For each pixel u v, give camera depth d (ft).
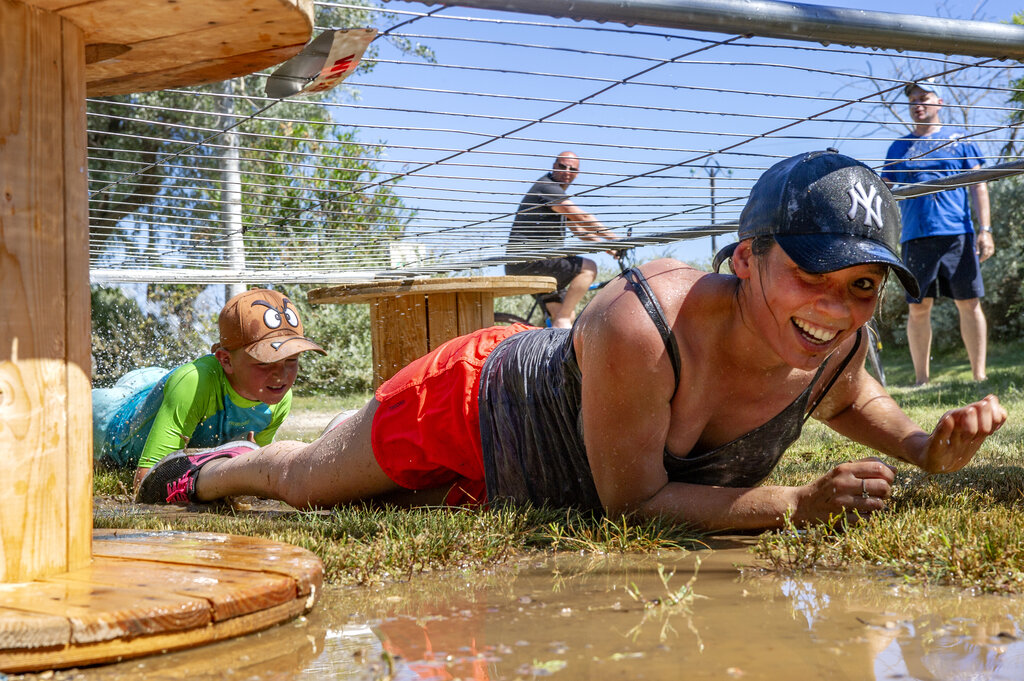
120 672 5.00
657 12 7.88
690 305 8.56
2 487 5.98
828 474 8.41
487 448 10.59
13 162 6.14
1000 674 4.47
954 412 8.84
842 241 7.45
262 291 15.53
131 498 14.44
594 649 5.07
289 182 24.79
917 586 6.57
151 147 38.96
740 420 9.07
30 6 6.26
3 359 6.04
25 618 5.05
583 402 8.92
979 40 9.20
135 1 6.26
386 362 18.90
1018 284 47.39
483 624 5.75
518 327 11.62
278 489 12.53
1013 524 7.56
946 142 13.44
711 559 7.84
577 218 20.01
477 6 7.36
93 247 18.12
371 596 6.84
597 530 8.78
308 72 7.97
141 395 16.87
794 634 5.28
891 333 53.78
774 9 8.24
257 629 5.78
